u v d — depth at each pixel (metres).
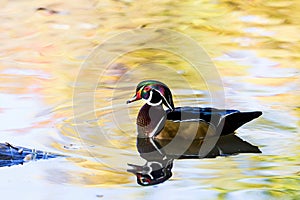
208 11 18.50
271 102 12.47
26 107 12.22
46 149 10.40
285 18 17.92
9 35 16.94
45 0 19.47
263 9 18.64
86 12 18.50
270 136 11.04
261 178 9.38
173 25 17.56
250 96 12.77
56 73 14.32
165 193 8.91
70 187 9.05
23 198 8.67
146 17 18.14
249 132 11.25
